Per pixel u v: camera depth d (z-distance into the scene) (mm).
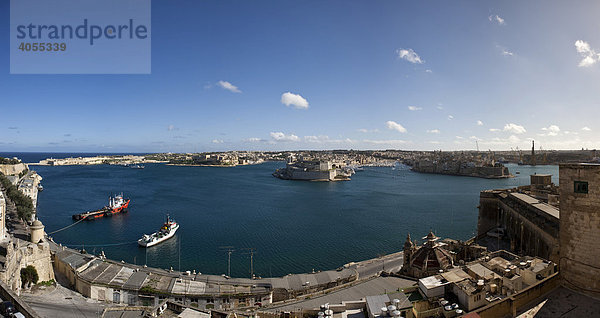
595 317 26344
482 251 69188
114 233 157750
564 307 28188
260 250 133375
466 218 191000
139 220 184875
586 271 28828
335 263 119188
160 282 78500
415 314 36250
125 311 58750
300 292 78625
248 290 76625
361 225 175250
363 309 40938
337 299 50938
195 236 153000
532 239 74125
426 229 165875
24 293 70750
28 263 75438
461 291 40812
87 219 184500
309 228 169375
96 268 83000
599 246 28062
